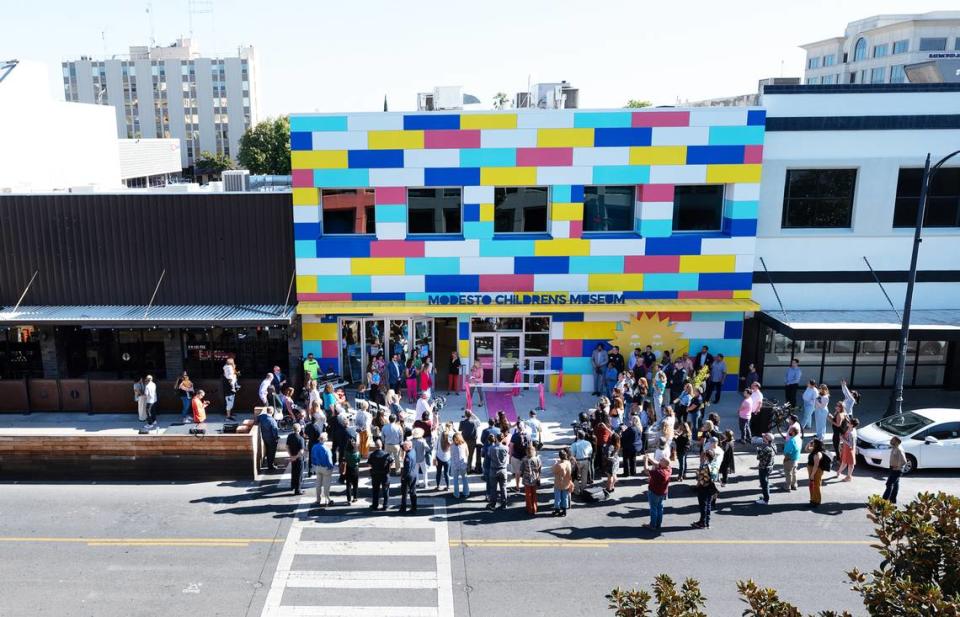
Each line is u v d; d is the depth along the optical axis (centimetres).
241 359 2617
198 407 2086
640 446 1900
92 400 2300
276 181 3684
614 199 2480
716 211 2505
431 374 2389
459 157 2372
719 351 2555
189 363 2617
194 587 1338
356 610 1270
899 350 2220
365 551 1487
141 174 7388
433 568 1420
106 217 2458
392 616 1254
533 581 1374
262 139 10244
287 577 1380
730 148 2403
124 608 1268
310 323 2481
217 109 14162
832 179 2519
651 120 2372
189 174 14300
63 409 2312
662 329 2522
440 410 2325
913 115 2456
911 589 609
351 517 1648
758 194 2445
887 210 2516
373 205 2441
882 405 2467
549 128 2364
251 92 14150
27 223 2445
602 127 2370
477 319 2530
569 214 2428
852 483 1867
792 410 2184
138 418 2259
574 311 2467
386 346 2558
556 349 2533
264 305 2509
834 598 1322
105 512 1662
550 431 2183
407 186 2395
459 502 1742
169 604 1282
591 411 2122
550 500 1759
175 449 1862
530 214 2467
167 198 2455
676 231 2509
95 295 2498
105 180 4800
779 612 663
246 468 1877
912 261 2170
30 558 1444
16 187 3628
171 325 2328
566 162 2388
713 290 2506
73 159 4347
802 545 1530
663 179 2412
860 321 2397
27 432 2109
